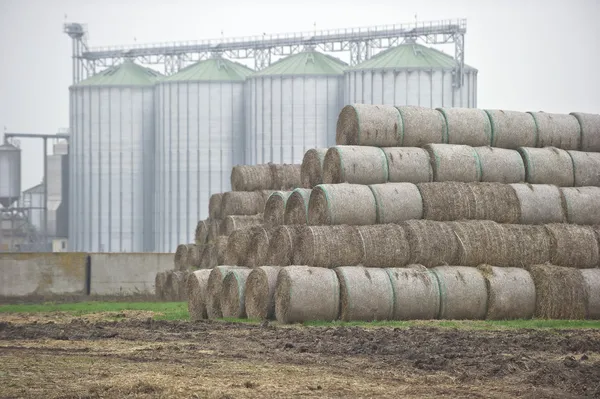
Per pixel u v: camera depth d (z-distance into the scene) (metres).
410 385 40.62
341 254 69.56
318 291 68.06
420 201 73.19
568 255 73.25
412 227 70.62
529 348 51.53
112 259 127.31
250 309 73.62
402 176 74.94
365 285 68.31
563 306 71.50
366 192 72.31
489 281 70.56
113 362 47.56
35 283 123.50
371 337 57.34
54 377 43.00
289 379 42.16
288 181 108.38
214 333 61.91
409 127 77.00
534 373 42.88
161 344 55.53
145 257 128.62
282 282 68.75
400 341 54.59
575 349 50.88
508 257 72.06
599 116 83.44
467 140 78.75
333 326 66.00
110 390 39.62
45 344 55.84
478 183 75.00
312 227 70.06
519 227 73.31
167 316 84.31
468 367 44.81
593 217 77.75
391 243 70.06
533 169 78.69
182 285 113.81
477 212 73.69
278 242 73.25
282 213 82.75
